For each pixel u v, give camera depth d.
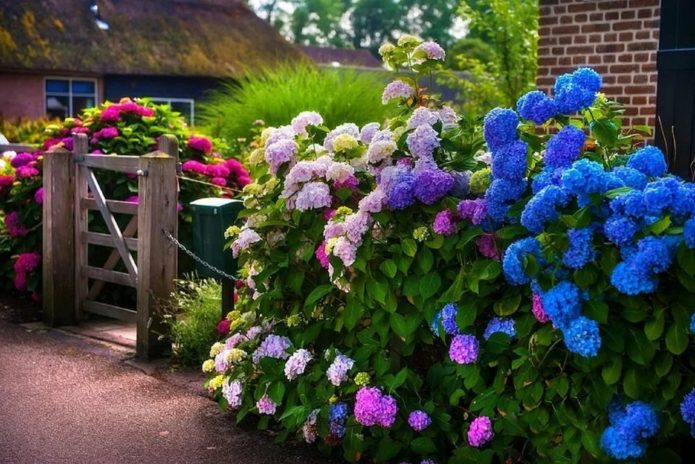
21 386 4.71
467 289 3.18
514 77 13.42
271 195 4.03
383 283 3.43
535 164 3.28
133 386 4.71
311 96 9.99
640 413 2.78
